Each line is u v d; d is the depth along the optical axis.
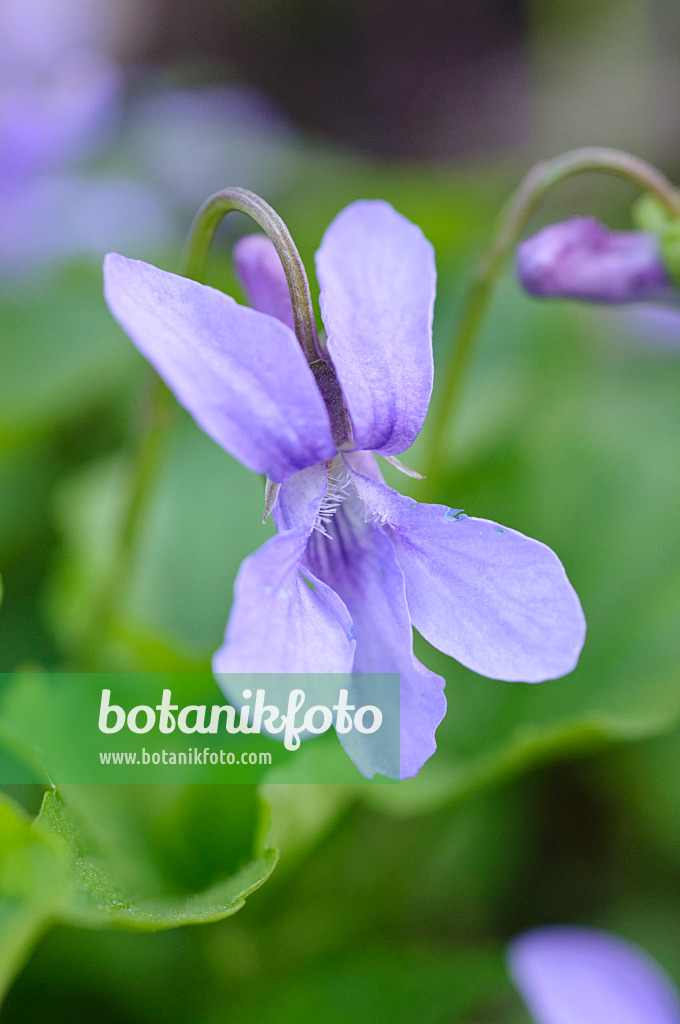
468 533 0.09
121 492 0.14
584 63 0.27
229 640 0.08
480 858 0.14
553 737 0.11
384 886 0.13
